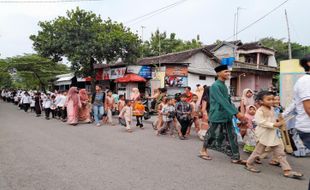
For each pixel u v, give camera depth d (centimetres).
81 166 579
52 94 1625
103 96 1277
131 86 2398
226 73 609
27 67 3628
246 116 707
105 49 2178
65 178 504
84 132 1049
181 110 912
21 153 690
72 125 1264
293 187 470
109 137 940
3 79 5072
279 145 535
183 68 2411
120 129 1146
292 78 890
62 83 3669
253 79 3197
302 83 375
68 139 891
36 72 3750
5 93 3862
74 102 1282
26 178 504
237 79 3198
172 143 844
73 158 644
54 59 2403
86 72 2397
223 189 456
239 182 491
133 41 2288
